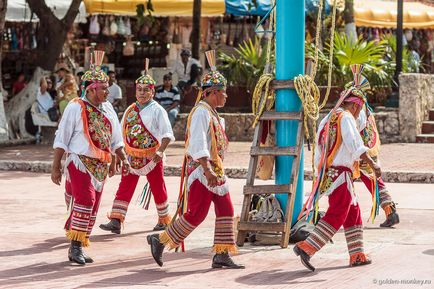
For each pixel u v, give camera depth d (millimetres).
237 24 48188
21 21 43625
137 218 20359
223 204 14641
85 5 43938
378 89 38250
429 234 17906
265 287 13203
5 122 38156
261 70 38938
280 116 16844
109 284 13586
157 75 44438
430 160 29781
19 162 30266
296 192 17000
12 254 16109
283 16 17094
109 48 46531
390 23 48938
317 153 14875
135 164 18453
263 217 16891
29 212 21172
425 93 37344
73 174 15195
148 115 18484
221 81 14594
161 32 47688
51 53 39938
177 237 14609
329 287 13156
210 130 14516
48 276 14203
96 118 15258
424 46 54375
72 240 15234
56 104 38438
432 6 53875
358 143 14328
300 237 16828
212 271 14500
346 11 40438
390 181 26578
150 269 14750
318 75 36875
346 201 14328
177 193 24453
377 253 15812
